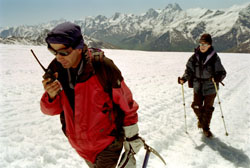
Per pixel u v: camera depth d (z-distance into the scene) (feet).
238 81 41.60
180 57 85.87
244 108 26.04
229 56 98.02
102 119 6.88
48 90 6.38
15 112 19.75
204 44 16.10
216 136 18.56
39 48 92.02
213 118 22.67
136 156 14.17
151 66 56.85
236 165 14.55
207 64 16.56
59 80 6.80
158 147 15.90
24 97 24.63
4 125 16.72
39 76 37.19
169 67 56.65
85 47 6.40
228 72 50.98
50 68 6.95
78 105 6.66
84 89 6.55
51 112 7.30
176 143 17.19
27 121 17.93
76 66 6.41
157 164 13.91
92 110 6.71
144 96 27.78
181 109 24.57
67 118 7.07
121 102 7.04
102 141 7.06
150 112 22.38
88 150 7.28
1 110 19.92
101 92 6.67
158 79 39.52
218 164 14.65
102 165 7.39
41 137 15.47
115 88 6.78
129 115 7.30
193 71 17.62
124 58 73.10
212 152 15.94
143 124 19.25
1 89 26.99
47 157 12.87
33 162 12.25
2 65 45.37
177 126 19.99
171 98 28.09
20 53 69.97
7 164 11.87
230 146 16.97
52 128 17.11
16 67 44.24
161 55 92.38
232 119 22.39
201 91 17.56
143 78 39.47
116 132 7.27
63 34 5.61
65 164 12.72
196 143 17.29
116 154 7.49
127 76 40.42
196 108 17.92
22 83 31.07
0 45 93.15
